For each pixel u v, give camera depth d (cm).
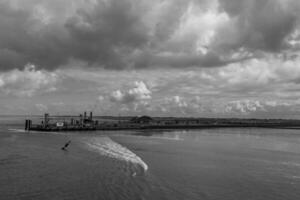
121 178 2988
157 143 6600
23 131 10638
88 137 8150
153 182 2842
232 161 4191
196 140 7656
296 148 6031
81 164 3756
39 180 2900
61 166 3619
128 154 4634
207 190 2612
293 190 2653
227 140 7844
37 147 5559
